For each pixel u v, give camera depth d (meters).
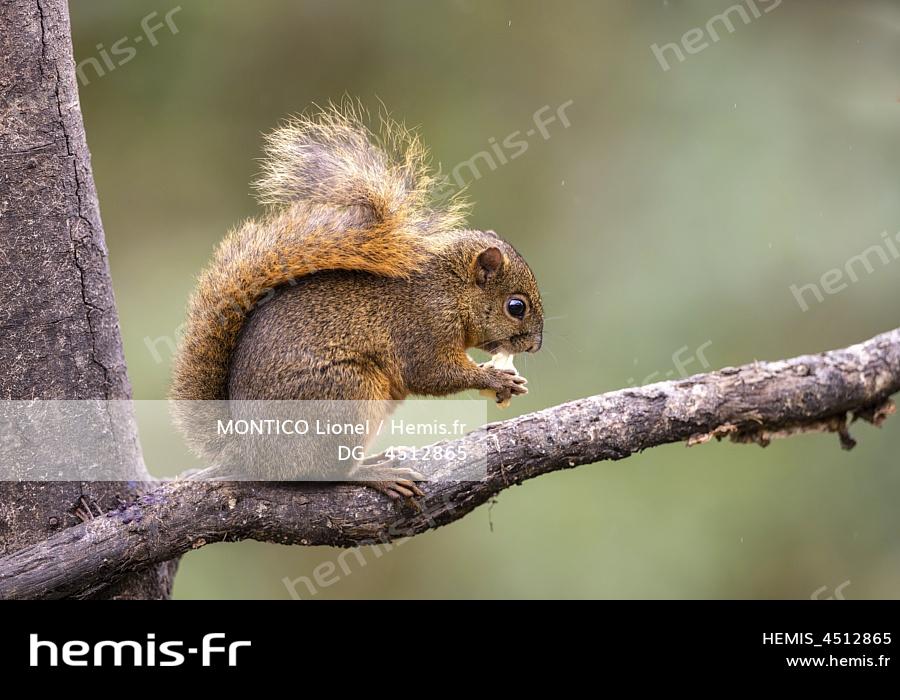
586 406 6.47
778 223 13.12
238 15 14.69
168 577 6.78
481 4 15.13
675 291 13.09
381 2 15.07
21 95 5.99
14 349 6.00
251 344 6.48
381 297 6.93
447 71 15.05
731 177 13.60
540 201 14.48
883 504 12.28
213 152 14.83
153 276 14.14
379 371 6.82
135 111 14.66
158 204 14.58
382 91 15.01
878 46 13.88
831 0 14.07
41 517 6.02
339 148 7.00
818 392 6.81
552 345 12.94
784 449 12.59
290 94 14.95
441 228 7.49
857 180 13.26
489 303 7.66
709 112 14.11
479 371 7.30
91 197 6.31
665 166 13.98
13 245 5.99
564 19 15.02
